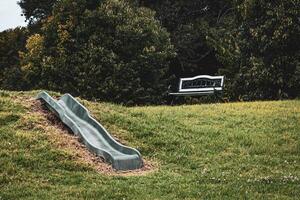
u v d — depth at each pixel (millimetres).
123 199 10148
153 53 29156
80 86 28703
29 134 13500
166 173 12336
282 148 14344
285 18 24547
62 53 29578
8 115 14430
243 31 26859
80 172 12047
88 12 29578
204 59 36562
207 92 28391
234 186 10992
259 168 12719
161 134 15031
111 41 29219
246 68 26094
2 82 38125
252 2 25656
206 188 10875
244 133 15570
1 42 41812
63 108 15398
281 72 24672
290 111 18094
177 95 30625
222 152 14125
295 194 10453
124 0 31719
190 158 13609
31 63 30938
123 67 28562
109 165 12727
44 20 35500
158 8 36312
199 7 37031
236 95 26250
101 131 14195
